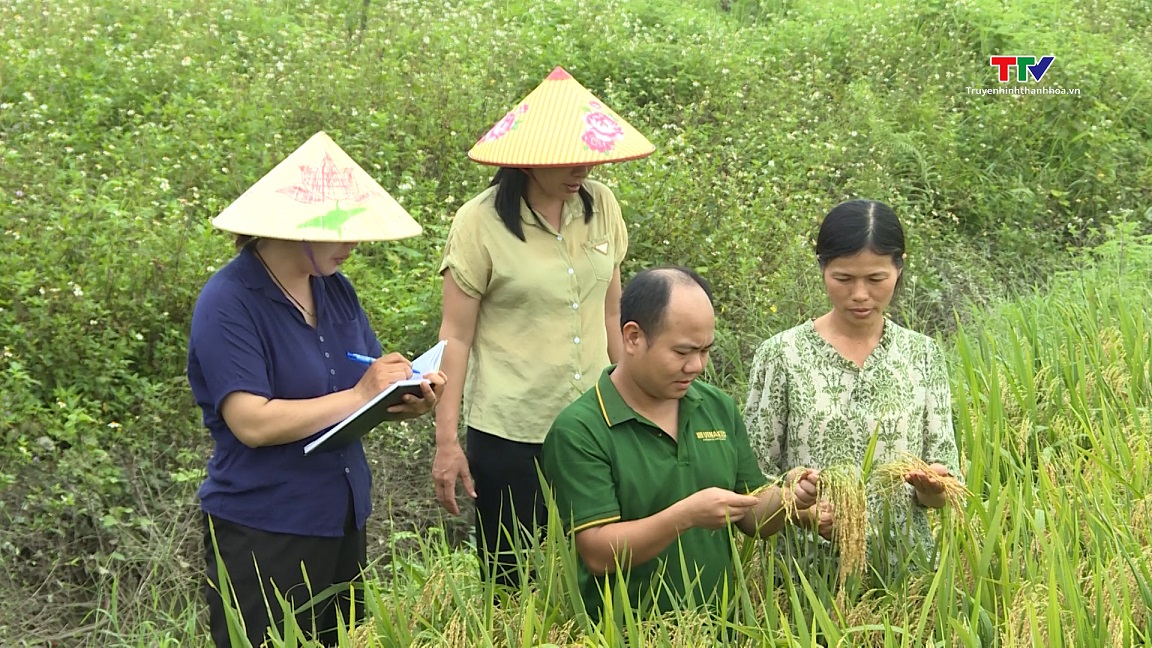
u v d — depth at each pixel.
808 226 7.43
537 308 3.90
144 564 4.66
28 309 5.43
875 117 9.19
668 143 8.00
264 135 7.26
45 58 7.84
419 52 8.84
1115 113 10.17
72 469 4.85
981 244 8.77
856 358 3.60
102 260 5.72
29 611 4.43
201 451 5.27
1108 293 6.73
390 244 6.76
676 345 2.98
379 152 7.23
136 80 7.78
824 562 3.52
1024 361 5.43
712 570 3.35
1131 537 3.81
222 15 9.16
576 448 3.13
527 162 3.71
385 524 5.10
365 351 3.65
